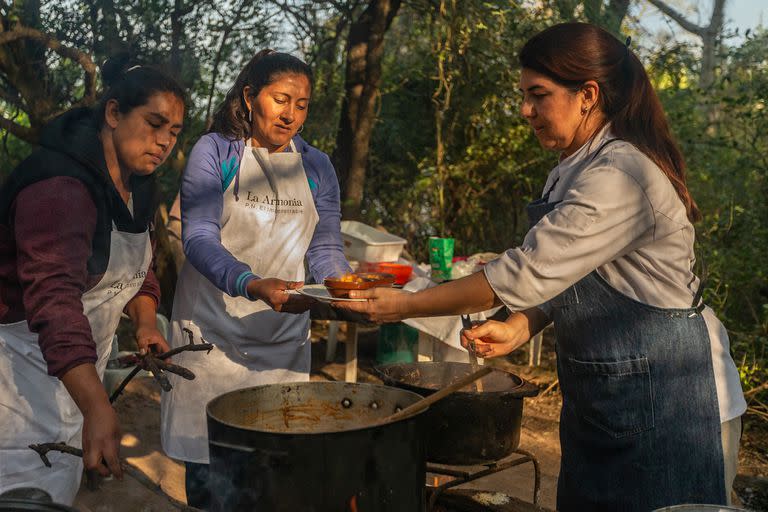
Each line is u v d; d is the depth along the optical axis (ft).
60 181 5.87
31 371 6.51
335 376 19.11
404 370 7.38
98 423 5.25
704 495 5.95
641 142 5.93
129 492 9.02
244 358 9.27
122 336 19.01
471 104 26.12
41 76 10.93
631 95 6.06
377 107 27.09
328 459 4.73
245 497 4.83
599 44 5.96
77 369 5.40
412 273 17.95
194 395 9.19
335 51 23.79
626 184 5.65
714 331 6.23
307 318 9.74
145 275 7.33
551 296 5.72
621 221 5.64
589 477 6.36
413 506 5.21
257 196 8.95
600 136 6.06
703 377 5.96
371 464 4.87
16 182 5.96
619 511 6.14
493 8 23.82
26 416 6.53
